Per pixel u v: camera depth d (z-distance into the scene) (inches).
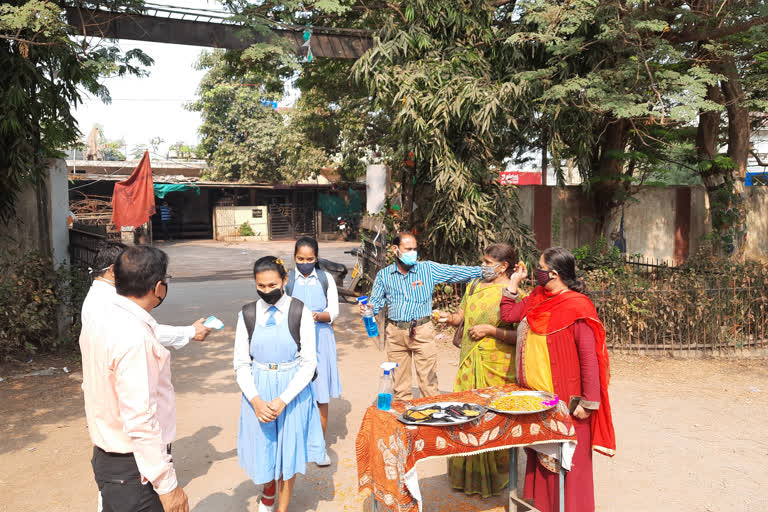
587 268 406.3
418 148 331.3
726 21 361.1
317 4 319.9
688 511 139.0
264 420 120.0
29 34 254.7
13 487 154.2
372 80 332.2
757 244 582.6
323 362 173.2
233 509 141.3
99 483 87.9
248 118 1186.0
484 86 321.1
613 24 323.6
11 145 270.5
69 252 323.3
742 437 184.9
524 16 346.0
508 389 135.3
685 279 309.0
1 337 267.9
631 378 249.0
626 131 461.7
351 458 170.7
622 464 165.9
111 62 283.1
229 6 325.7
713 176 458.9
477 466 146.3
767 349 287.7
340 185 1192.8
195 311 414.9
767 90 376.2
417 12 336.2
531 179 1090.1
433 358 174.6
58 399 227.1
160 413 91.9
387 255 362.9
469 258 356.2
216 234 1221.1
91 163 1113.4
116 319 84.4
